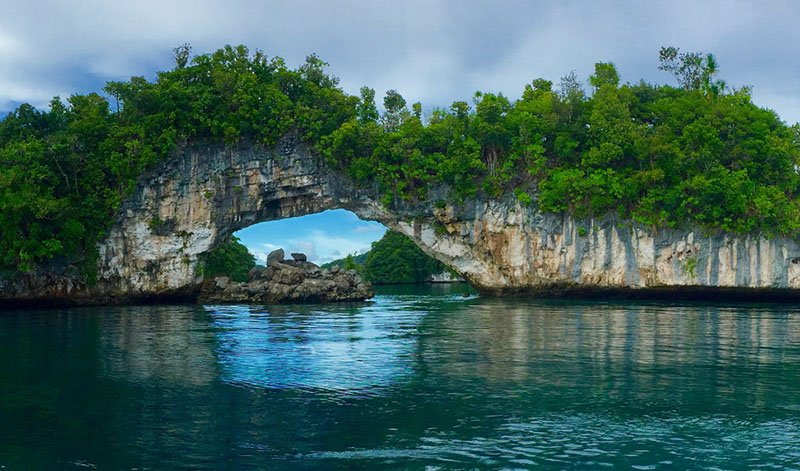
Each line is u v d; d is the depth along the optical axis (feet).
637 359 66.85
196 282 195.11
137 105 195.21
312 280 192.13
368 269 436.76
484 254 209.56
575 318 120.16
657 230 195.21
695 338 85.56
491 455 35.76
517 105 212.02
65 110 207.62
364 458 35.37
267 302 184.96
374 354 71.31
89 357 69.77
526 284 205.67
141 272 191.42
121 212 189.57
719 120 203.21
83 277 183.83
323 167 201.57
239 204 198.80
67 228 174.29
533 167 201.36
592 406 46.01
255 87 196.75
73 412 45.34
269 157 198.90
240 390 51.93
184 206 193.98
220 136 195.62
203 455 36.04
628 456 35.53
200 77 202.69
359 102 212.64
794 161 205.05
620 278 197.98
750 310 144.25
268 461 34.99
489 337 87.51
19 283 174.40
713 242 193.47
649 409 45.21
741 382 54.13
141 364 64.90
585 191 193.98
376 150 198.18
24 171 171.12
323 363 65.10
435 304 171.73
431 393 50.39
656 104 211.20
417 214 207.00
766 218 190.19
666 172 194.59
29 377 57.88
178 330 99.40
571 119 207.51
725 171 189.78
